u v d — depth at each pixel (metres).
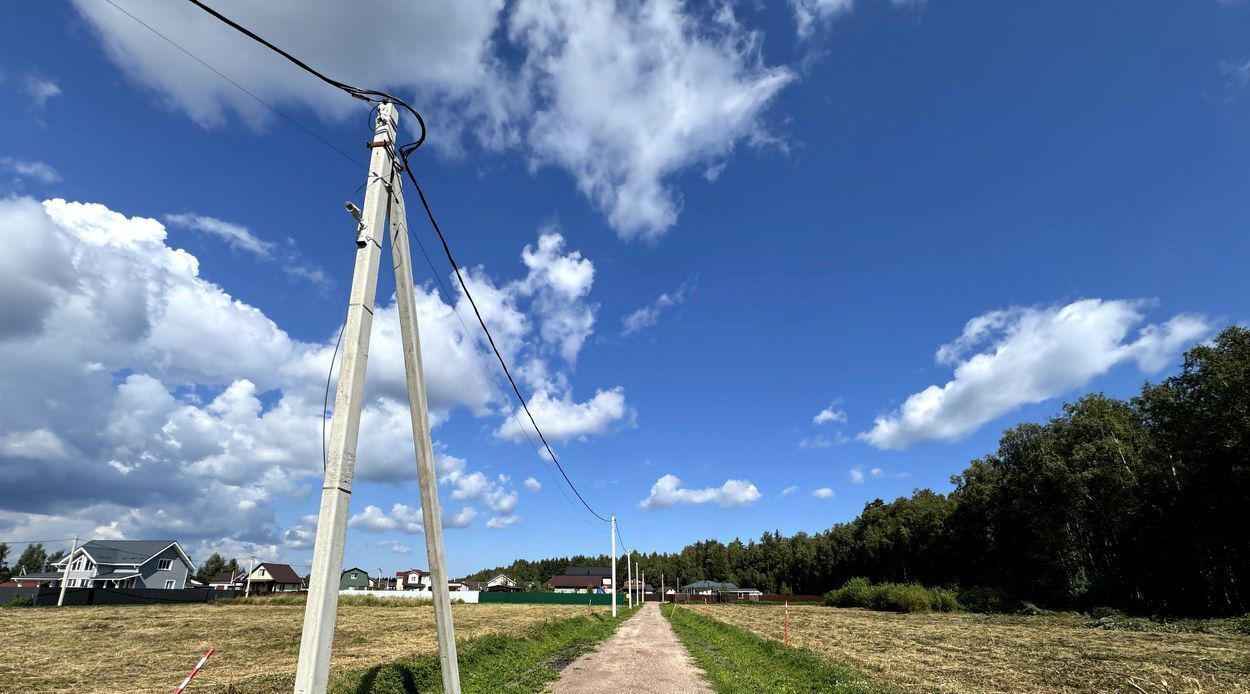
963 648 22.55
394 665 12.20
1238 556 34.88
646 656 19.70
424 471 8.98
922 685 14.16
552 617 43.12
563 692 12.78
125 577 64.25
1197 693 13.16
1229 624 29.31
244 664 17.92
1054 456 48.25
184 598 58.28
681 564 153.88
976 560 68.38
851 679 13.44
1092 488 45.06
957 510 69.25
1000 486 58.19
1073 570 48.06
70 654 20.17
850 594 72.88
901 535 82.25
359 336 7.56
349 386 7.34
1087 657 19.55
